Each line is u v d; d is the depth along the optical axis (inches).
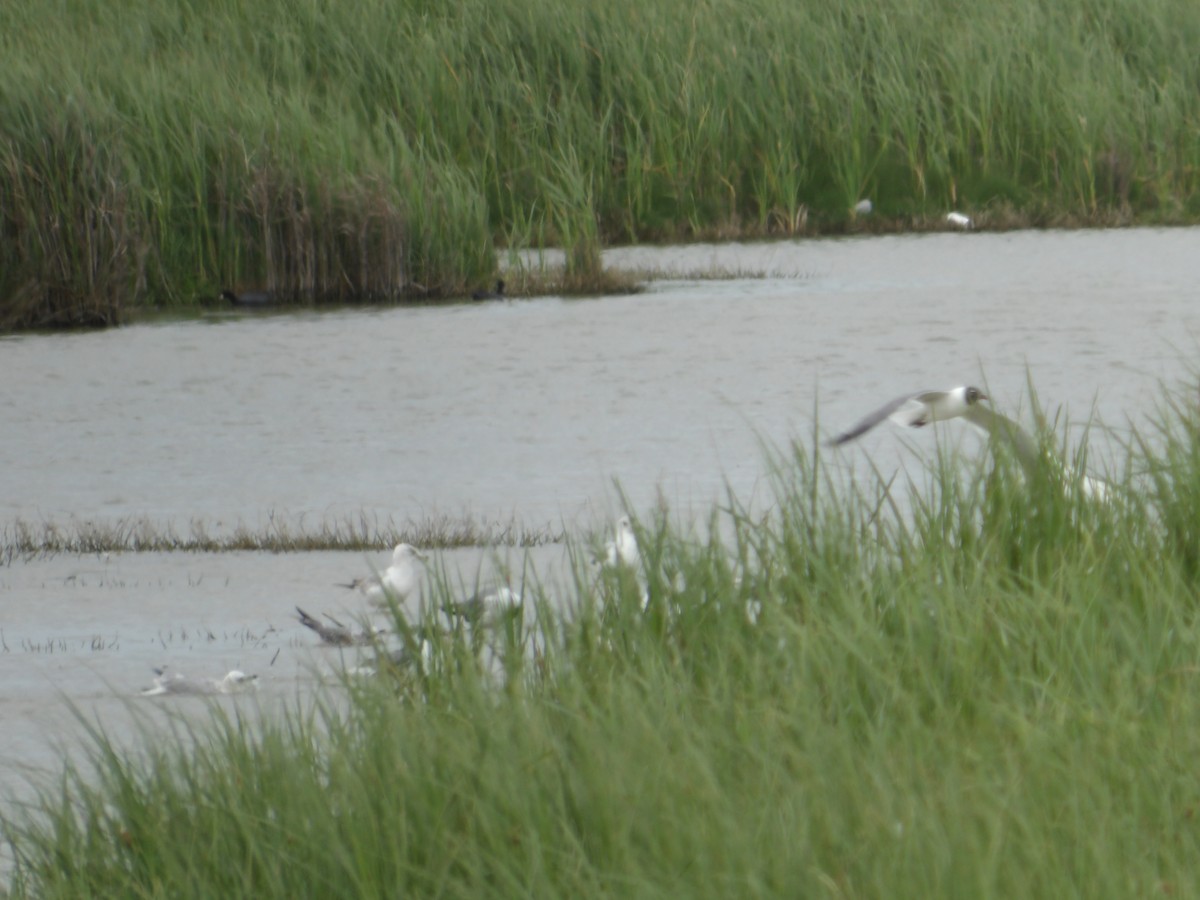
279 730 991.0
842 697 946.7
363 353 3329.2
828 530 1202.0
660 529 1237.1
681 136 4975.4
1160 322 3346.5
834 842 774.5
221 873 859.4
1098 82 5123.0
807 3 5251.0
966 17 5280.5
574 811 848.9
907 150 5064.0
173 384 3083.2
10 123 3882.9
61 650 1603.1
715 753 873.5
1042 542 1213.7
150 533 2052.2
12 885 921.5
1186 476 1270.9
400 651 1143.6
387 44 5049.2
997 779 815.7
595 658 1049.5
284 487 2297.0
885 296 3831.2
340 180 4175.7
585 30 5059.1
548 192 4685.0
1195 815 791.1
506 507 2102.6
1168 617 1024.9
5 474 2447.1
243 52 4945.9
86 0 5216.5
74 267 3843.5
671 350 3235.7
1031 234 4827.8
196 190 4200.3
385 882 818.2
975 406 1221.1
